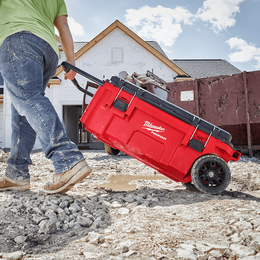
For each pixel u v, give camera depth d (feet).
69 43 7.67
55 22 7.49
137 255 3.70
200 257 3.66
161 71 48.47
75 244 4.17
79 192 8.75
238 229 4.67
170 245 4.08
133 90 8.74
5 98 48.21
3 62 6.11
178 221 5.39
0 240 4.06
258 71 22.00
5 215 5.19
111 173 15.34
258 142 22.70
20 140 7.54
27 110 6.18
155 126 8.66
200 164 8.32
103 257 3.65
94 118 8.95
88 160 21.81
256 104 22.04
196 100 24.66
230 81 23.25
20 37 6.04
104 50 48.91
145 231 4.75
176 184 11.15
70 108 58.70
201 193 8.63
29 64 6.11
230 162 18.34
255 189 9.55
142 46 48.57
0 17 6.26
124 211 6.34
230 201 7.18
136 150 8.79
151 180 12.47
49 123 6.21
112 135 8.86
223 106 23.61
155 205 7.04
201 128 8.38
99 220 5.46
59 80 45.75
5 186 7.55
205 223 5.21
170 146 8.59
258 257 3.58
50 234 4.58
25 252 3.79
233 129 23.29
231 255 3.67
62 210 5.79
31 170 15.60
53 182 6.74
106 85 8.81
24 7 6.30
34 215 5.31
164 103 8.63
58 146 6.40
